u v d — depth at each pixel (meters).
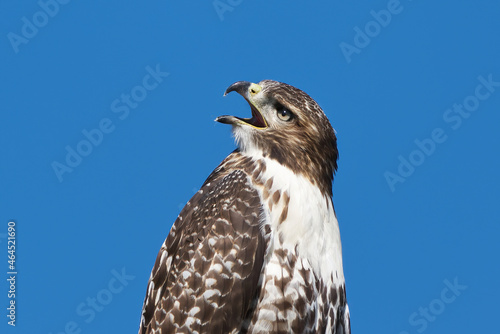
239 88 13.96
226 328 13.00
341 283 13.61
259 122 14.00
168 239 13.69
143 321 13.66
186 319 13.05
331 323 13.47
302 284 13.02
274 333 13.02
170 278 13.29
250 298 12.98
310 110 13.70
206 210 13.36
